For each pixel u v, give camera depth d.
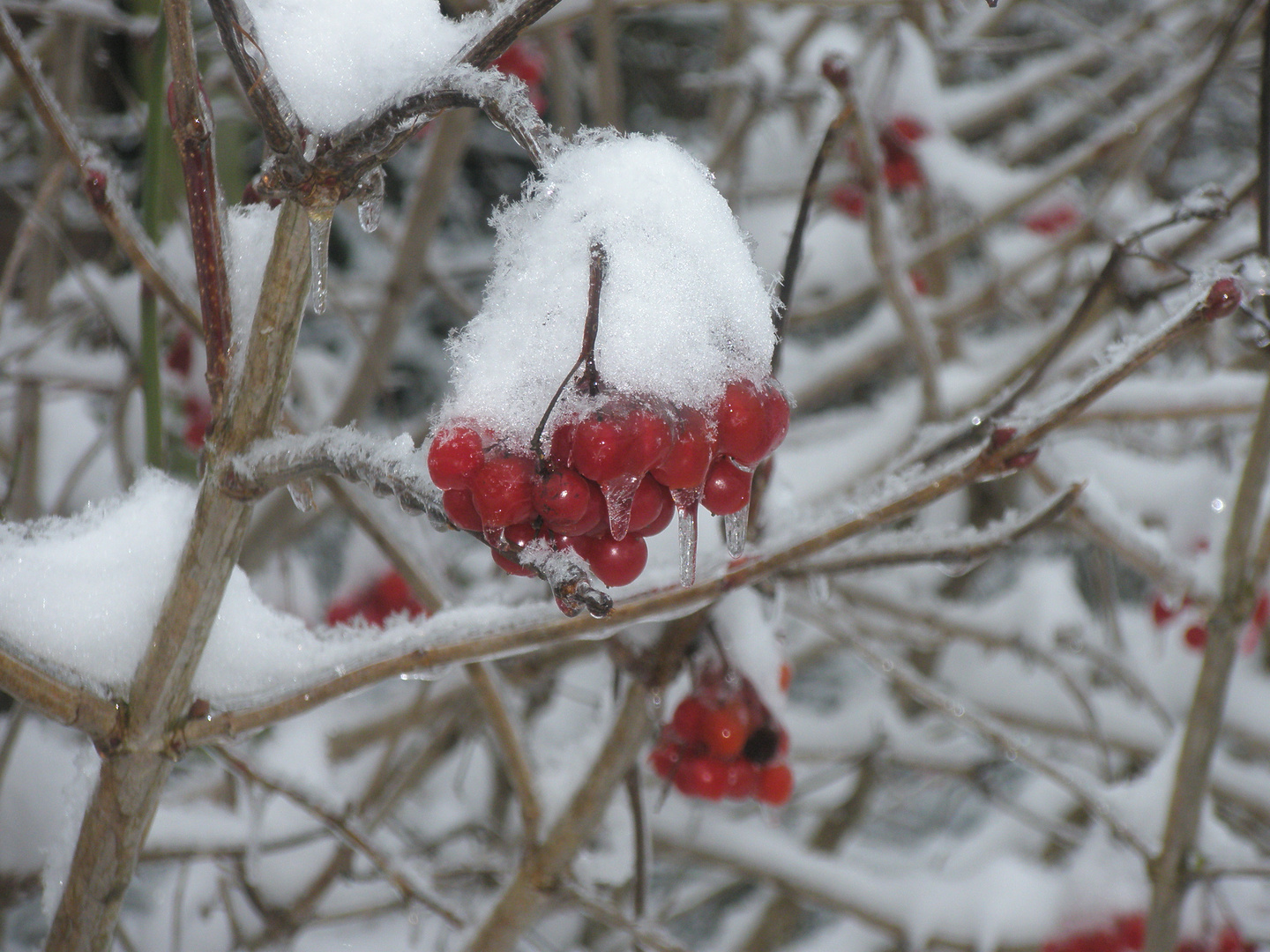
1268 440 0.74
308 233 0.59
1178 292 0.91
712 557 0.70
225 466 0.61
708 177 0.60
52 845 0.65
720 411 0.59
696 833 1.31
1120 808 0.86
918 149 1.35
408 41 0.60
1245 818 1.31
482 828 1.21
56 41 1.03
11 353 1.00
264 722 0.63
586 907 0.73
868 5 1.17
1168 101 1.38
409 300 1.31
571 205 0.59
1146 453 1.45
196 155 0.60
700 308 0.59
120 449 0.98
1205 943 0.87
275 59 0.59
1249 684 1.45
